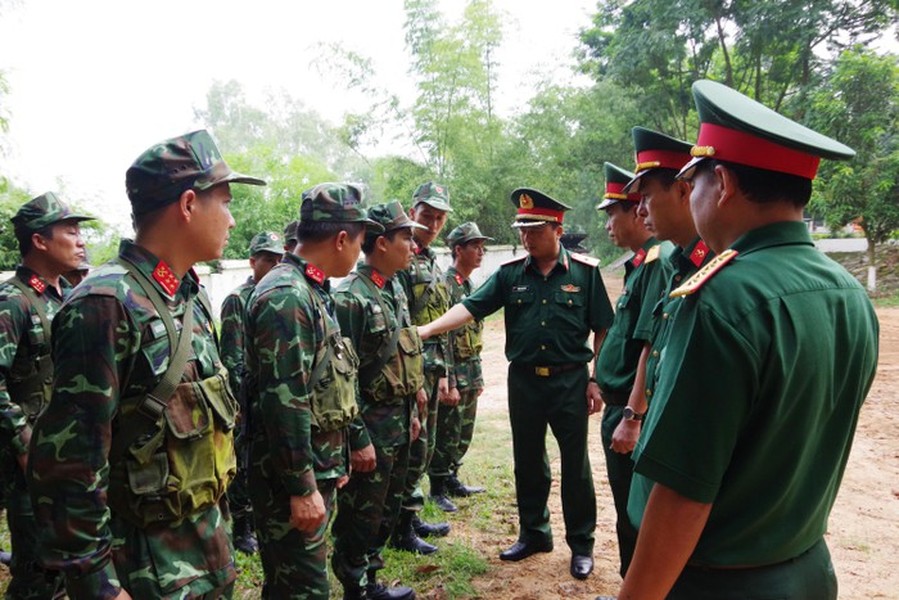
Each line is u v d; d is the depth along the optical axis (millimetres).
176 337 1605
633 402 2594
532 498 3496
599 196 23359
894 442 5438
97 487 1412
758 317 1144
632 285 2832
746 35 17094
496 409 6980
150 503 1543
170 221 1631
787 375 1142
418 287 4090
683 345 1226
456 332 4539
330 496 2389
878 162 14547
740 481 1218
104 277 1514
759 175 1248
